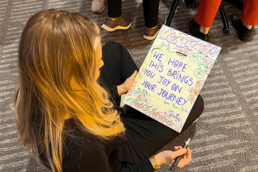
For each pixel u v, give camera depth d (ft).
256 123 4.28
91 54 1.83
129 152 3.05
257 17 4.74
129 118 3.30
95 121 2.23
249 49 5.11
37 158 2.46
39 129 2.06
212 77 4.81
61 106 1.93
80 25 1.76
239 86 4.67
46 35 1.66
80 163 2.10
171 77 3.05
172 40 3.14
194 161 4.01
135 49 5.30
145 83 3.13
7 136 4.35
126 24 5.49
